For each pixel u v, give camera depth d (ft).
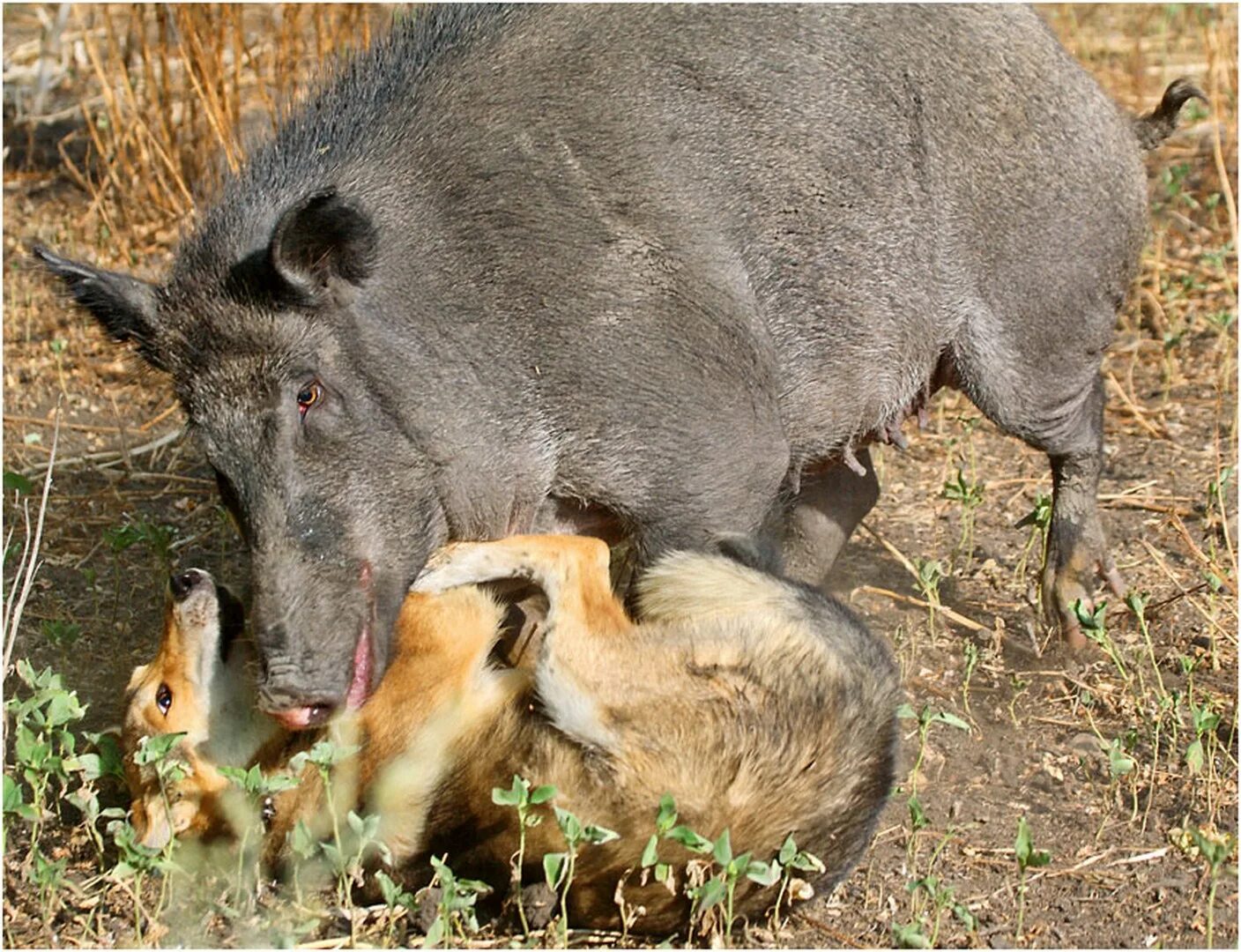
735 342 28.86
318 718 25.85
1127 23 66.13
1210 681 32.63
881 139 30.37
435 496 27.71
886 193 30.48
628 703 25.76
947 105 31.04
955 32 31.37
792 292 29.94
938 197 31.17
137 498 40.91
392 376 27.09
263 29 59.00
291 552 26.05
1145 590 36.11
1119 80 60.54
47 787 28.37
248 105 55.88
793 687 25.93
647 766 25.41
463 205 28.02
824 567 35.37
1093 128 32.65
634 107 28.86
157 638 34.73
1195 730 29.35
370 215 27.12
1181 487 40.68
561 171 28.27
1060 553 34.94
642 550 29.19
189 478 42.01
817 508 34.96
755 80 29.63
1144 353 47.01
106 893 26.53
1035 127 31.86
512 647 28.76
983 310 32.24
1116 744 28.63
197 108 52.65
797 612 26.78
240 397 26.48
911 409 32.76
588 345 28.02
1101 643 31.19
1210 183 55.06
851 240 30.22
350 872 25.16
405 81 29.25
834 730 25.82
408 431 27.27
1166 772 29.99
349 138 28.76
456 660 27.02
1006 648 34.45
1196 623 34.68
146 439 43.68
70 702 26.86
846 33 30.42
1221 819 28.60
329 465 26.63
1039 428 33.71
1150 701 31.89
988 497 40.91
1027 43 32.17
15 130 58.39
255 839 26.94
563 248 28.02
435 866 24.43
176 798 27.09
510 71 28.81
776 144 29.55
